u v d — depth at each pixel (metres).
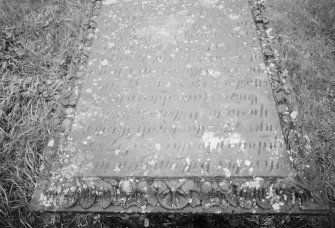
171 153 2.14
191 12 2.94
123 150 2.16
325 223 2.18
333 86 2.92
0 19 3.33
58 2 3.61
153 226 2.27
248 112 2.28
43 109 2.78
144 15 2.94
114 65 2.59
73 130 2.26
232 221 2.26
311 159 2.09
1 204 2.30
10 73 3.01
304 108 2.71
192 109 2.32
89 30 2.87
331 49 3.18
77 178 2.06
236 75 2.48
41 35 3.31
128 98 2.40
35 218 2.30
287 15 3.42
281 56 2.70
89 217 2.29
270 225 2.25
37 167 2.50
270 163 2.07
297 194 1.96
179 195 1.99
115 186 2.02
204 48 2.66
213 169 2.07
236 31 2.77
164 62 2.59
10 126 2.68
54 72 3.06
